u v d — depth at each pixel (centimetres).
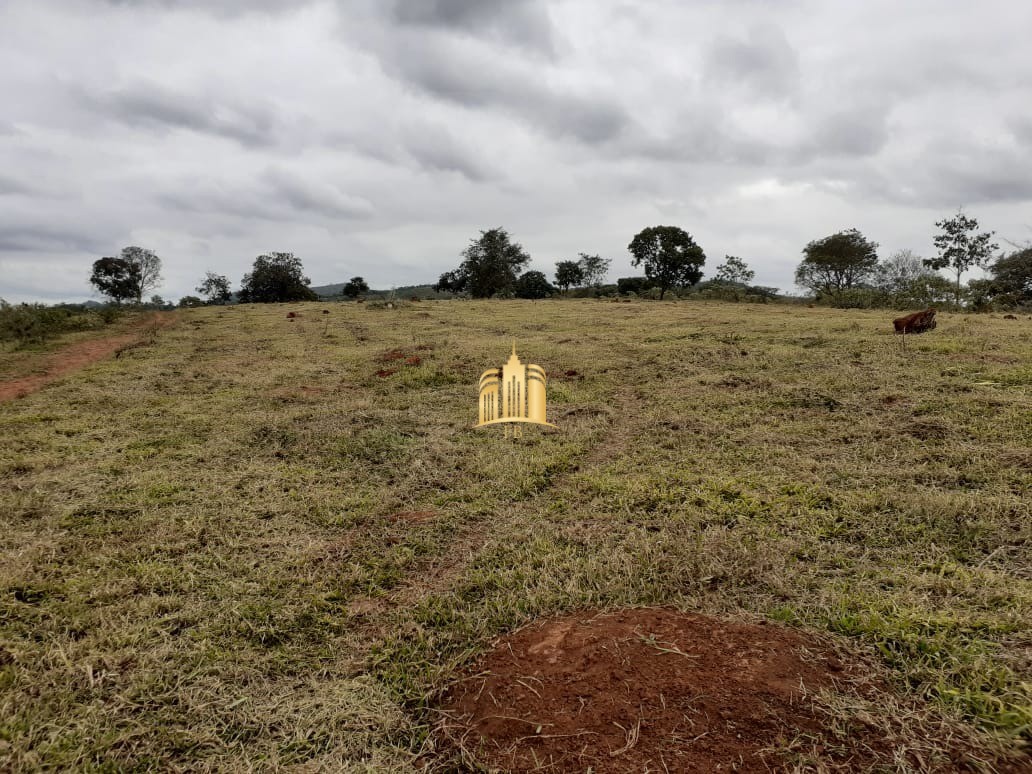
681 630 278
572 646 275
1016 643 259
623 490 511
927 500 434
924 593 313
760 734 209
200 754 227
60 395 966
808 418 704
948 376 837
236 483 561
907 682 236
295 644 305
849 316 1911
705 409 769
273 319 2208
